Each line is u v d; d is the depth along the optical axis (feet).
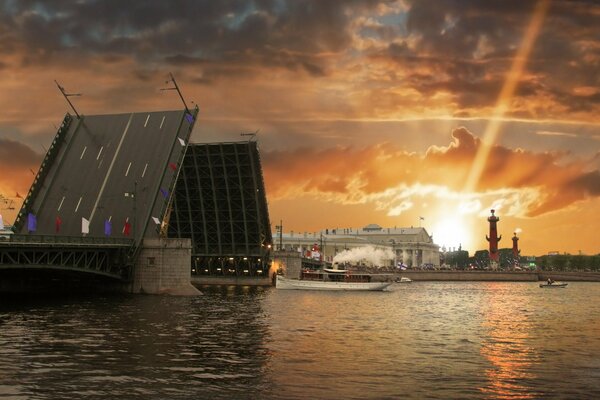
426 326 187.93
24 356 117.91
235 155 334.03
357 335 161.17
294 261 429.38
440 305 283.18
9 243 218.18
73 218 292.61
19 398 89.10
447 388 101.14
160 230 283.79
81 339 139.64
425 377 108.78
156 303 237.66
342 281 398.83
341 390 97.91
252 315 203.62
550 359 129.70
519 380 108.27
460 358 128.57
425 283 615.98
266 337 151.43
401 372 112.37
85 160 300.61
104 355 120.57
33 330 153.17
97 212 290.15
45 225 295.07
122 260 279.49
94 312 197.57
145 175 288.92
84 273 271.08
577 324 204.54
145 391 94.38
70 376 102.22
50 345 130.82
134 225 284.82
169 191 285.84
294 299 292.81
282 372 109.50
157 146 291.17
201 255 391.04
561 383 106.32
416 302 300.81
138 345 132.87
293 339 149.59
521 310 265.54
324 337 155.12
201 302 250.16
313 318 202.08
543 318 226.79
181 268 281.54
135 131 297.33
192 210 368.48
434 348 141.49
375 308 253.85
